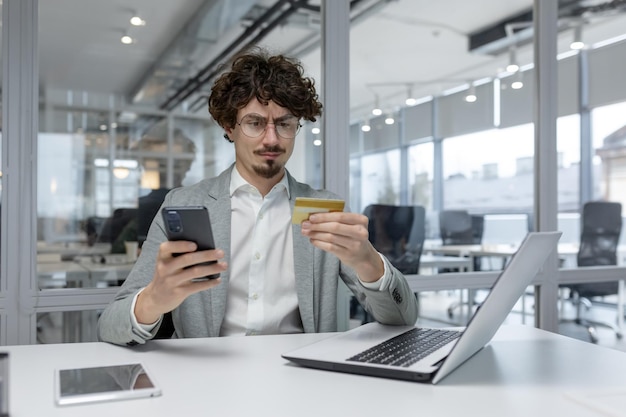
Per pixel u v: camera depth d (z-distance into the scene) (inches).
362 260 42.4
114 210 78.7
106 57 79.0
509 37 99.3
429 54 93.7
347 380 31.6
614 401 27.4
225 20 86.0
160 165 82.7
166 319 52.3
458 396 28.8
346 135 85.7
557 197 101.1
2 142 69.9
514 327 49.1
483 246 97.2
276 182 55.9
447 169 94.8
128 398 27.9
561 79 104.1
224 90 53.2
